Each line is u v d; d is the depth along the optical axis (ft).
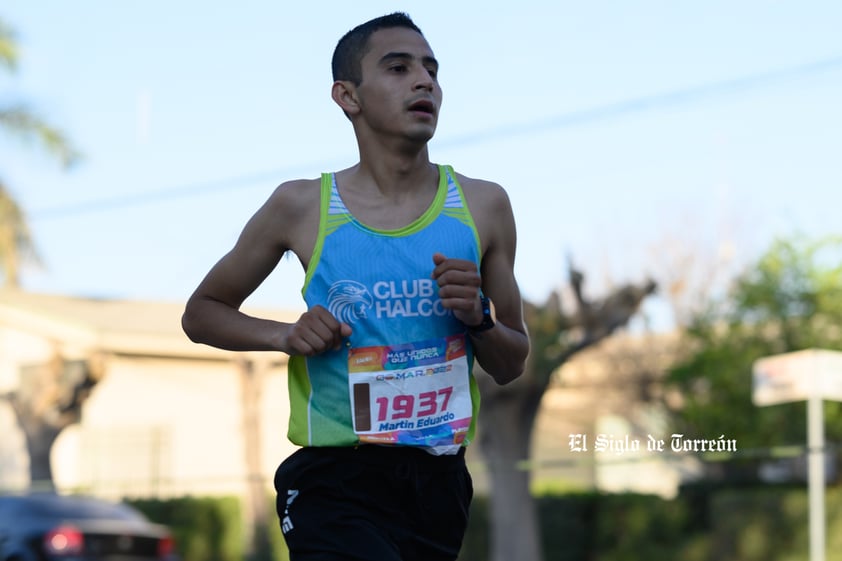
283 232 33.09
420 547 32.73
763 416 144.36
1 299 224.12
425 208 32.89
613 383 222.07
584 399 238.27
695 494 147.74
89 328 216.74
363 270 32.14
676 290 235.20
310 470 32.45
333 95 33.73
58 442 215.92
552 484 201.57
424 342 32.14
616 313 139.54
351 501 32.22
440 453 32.24
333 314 32.07
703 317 160.15
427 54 33.09
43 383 191.42
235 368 228.84
